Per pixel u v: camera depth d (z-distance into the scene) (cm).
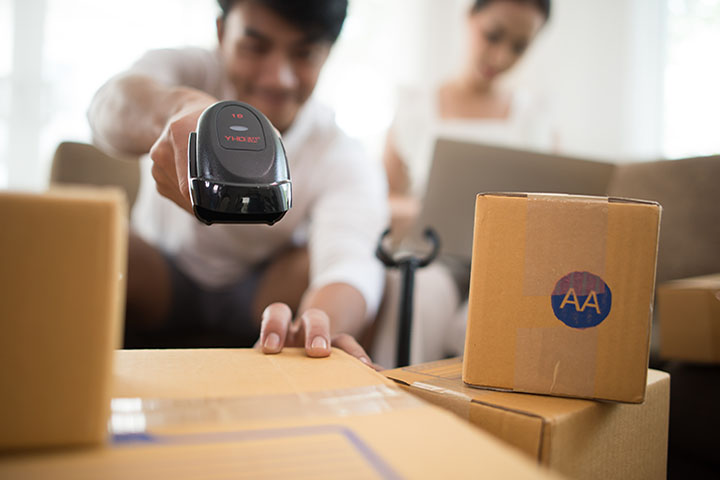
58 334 34
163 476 31
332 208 130
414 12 291
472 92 280
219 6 128
